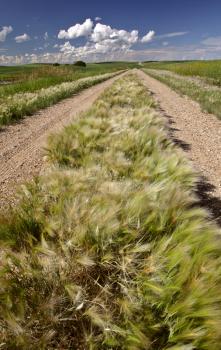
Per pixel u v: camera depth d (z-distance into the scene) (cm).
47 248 253
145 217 287
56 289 227
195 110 1463
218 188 553
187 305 204
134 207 292
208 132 1006
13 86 2197
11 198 455
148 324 211
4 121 1075
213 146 838
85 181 360
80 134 591
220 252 244
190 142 877
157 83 3192
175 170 440
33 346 193
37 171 592
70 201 310
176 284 219
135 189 351
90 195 324
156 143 563
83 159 488
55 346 210
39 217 297
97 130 596
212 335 192
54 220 286
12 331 197
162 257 240
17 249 281
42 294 225
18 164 641
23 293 219
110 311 218
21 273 237
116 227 265
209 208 472
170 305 214
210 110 1376
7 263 239
